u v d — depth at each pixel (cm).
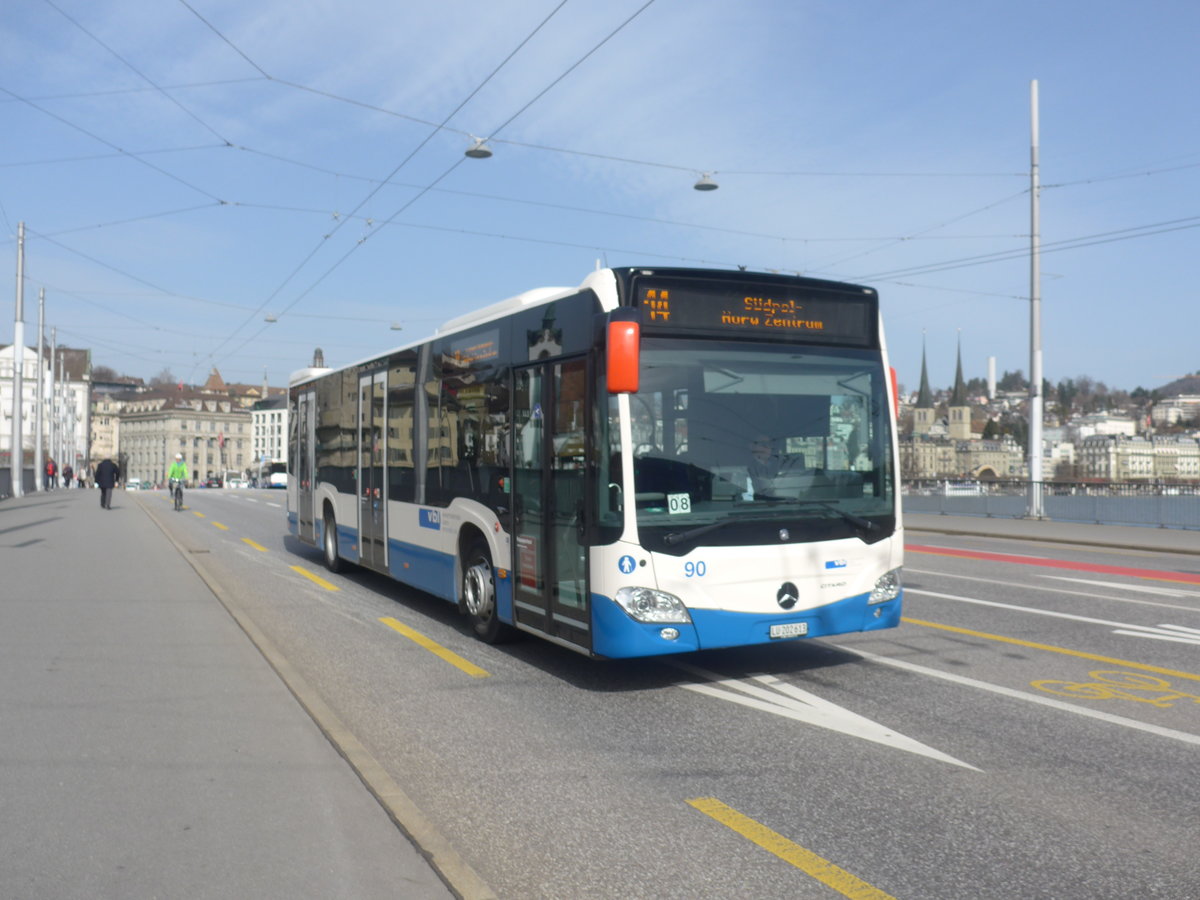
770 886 413
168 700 664
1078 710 695
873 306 814
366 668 841
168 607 1057
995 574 1555
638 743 621
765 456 755
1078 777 552
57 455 7819
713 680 793
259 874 395
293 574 1500
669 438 725
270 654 805
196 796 483
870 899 402
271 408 15812
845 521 779
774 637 747
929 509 3195
